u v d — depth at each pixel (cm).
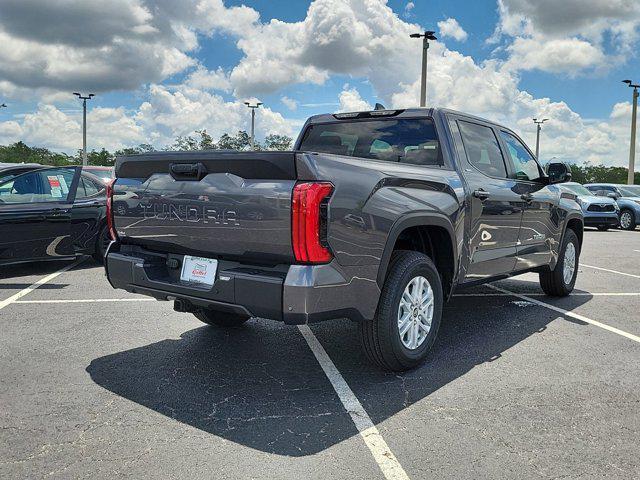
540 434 298
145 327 504
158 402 336
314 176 304
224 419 314
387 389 362
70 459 266
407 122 472
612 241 1468
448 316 568
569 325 532
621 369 405
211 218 337
